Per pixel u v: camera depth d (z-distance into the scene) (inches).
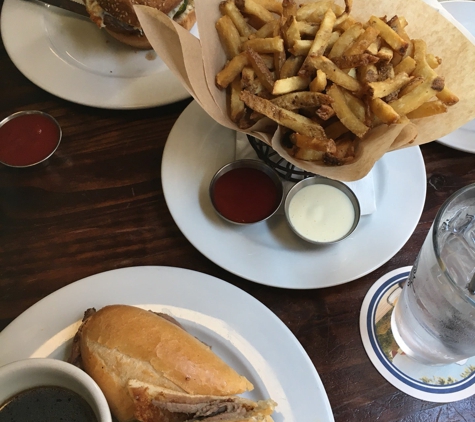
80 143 17.2
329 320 13.8
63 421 9.7
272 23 15.5
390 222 15.0
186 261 14.9
